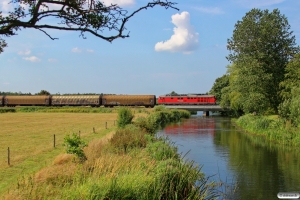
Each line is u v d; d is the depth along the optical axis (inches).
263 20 1742.1
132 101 3799.2
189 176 530.9
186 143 1240.8
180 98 3752.5
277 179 706.2
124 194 388.5
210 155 984.3
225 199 552.7
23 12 187.2
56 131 1486.2
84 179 447.5
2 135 1320.1
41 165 676.1
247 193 601.3
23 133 1403.8
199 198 486.9
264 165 844.6
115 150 739.4
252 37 1733.5
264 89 1727.4
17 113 3243.1
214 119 2861.7
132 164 526.9
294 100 1299.2
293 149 1093.8
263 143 1235.9
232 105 2522.1
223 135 1501.0
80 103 3902.6
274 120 1521.9
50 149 903.1
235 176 726.5
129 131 1018.7
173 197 448.8
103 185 390.0
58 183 474.3
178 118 2859.3
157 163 595.8
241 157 954.7
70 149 609.6
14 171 634.8
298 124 1227.2
